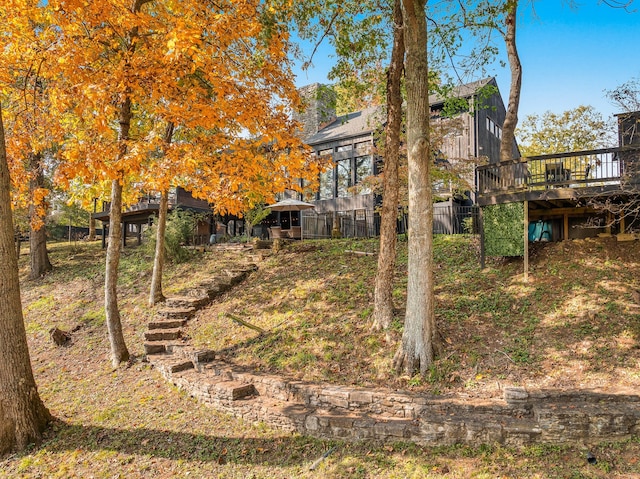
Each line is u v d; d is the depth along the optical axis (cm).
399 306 974
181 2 787
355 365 817
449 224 2217
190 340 1056
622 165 955
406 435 627
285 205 2091
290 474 579
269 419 718
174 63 695
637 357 713
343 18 1085
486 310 928
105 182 959
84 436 693
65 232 3356
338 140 2547
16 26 720
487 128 2514
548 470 527
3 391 656
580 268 1005
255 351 938
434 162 1627
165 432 707
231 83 707
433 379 738
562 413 587
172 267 1684
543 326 842
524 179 1052
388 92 991
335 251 1512
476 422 609
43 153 1664
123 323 1227
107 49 862
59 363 1046
